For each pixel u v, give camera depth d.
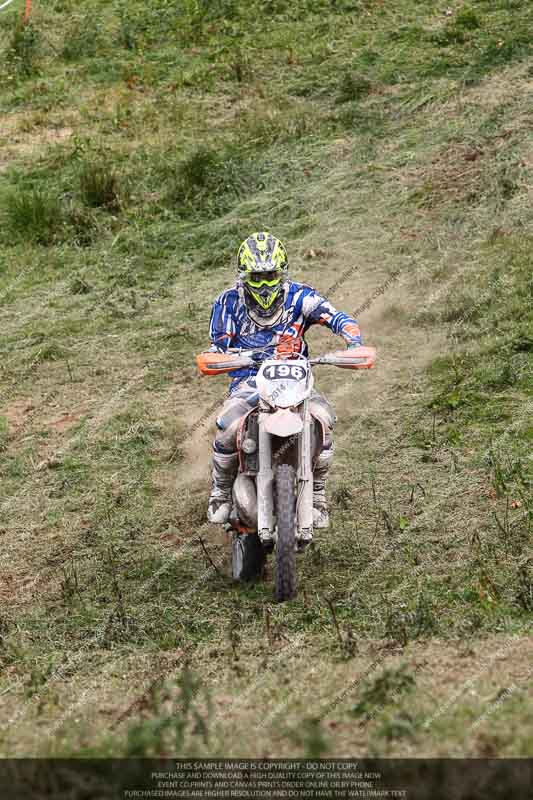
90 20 40.53
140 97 35.31
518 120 29.55
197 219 27.69
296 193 27.95
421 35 36.59
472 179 27.09
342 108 32.31
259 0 40.62
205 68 36.47
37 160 31.17
